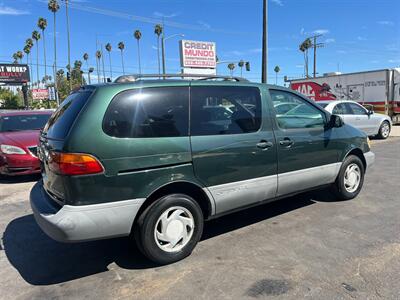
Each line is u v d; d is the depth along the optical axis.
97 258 3.98
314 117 5.09
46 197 3.72
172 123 3.72
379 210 5.24
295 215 5.09
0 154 7.59
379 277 3.38
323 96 22.69
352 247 4.02
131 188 3.44
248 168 4.23
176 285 3.36
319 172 5.09
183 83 3.89
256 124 4.36
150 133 3.57
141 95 3.60
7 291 3.36
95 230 3.32
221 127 4.06
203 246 4.15
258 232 4.52
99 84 3.61
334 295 3.11
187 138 3.77
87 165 3.25
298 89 24.62
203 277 3.48
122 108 3.48
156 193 3.69
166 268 3.68
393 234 4.36
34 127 8.96
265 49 17.56
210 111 4.01
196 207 3.86
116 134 3.40
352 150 5.61
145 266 3.75
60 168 3.29
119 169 3.37
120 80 3.74
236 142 4.11
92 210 3.29
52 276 3.62
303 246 4.08
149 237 3.60
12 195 6.77
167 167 3.62
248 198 4.29
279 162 4.54
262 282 3.35
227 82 4.25
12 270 3.76
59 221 3.22
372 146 12.42
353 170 5.68
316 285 3.27
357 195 5.93
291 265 3.65
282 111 4.69
